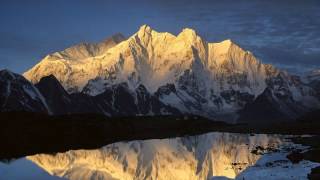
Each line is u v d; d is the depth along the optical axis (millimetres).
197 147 199250
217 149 185625
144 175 122438
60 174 116250
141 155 169250
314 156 125625
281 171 102000
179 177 119312
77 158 152750
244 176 99000
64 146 193000
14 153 161125
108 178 115062
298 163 114875
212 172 121125
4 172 115062
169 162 148375
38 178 108562
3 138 190500
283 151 153250
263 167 112500
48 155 159375
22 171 117875
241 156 151750
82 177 114312
